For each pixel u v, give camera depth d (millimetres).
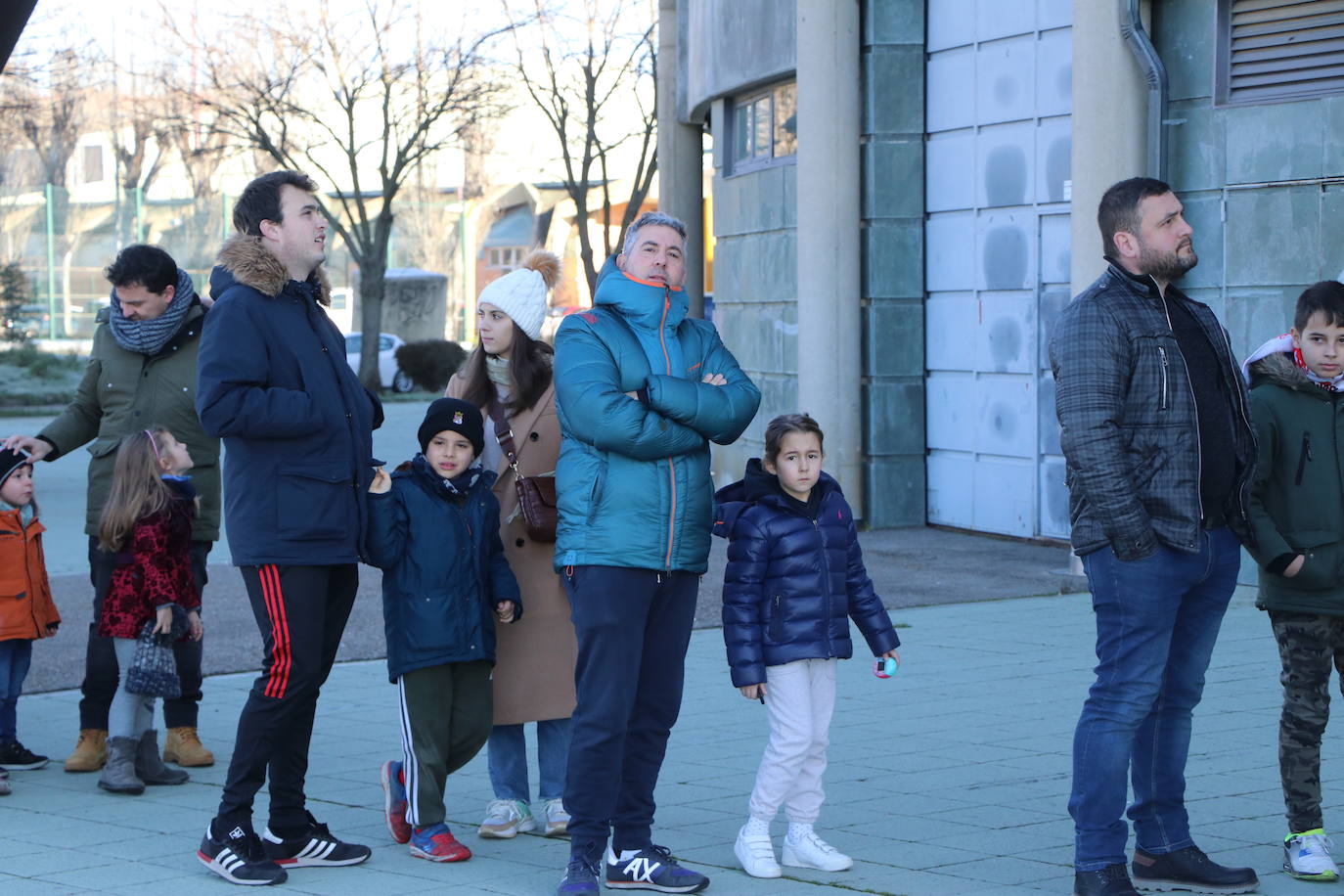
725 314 18016
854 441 15031
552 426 5957
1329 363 5328
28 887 5309
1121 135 11633
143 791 6680
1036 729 7605
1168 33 11852
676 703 5340
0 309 44812
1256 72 11438
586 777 5117
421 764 5652
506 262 70750
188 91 46156
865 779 6707
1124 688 4949
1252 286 11508
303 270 5590
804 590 5406
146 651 6574
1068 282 13461
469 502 5746
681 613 5281
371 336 44094
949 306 14805
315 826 5605
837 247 14852
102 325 7227
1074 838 5598
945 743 7324
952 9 14562
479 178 70688
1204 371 4973
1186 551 4867
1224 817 6047
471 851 5797
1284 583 5352
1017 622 10609
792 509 5441
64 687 8859
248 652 9680
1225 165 11594
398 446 25250
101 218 50500
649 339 5227
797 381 15938
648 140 39812
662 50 21188
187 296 7176
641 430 5027
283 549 5277
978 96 14281
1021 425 14023
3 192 52500
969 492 14688
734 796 6512
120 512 6590
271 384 5344
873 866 5508
